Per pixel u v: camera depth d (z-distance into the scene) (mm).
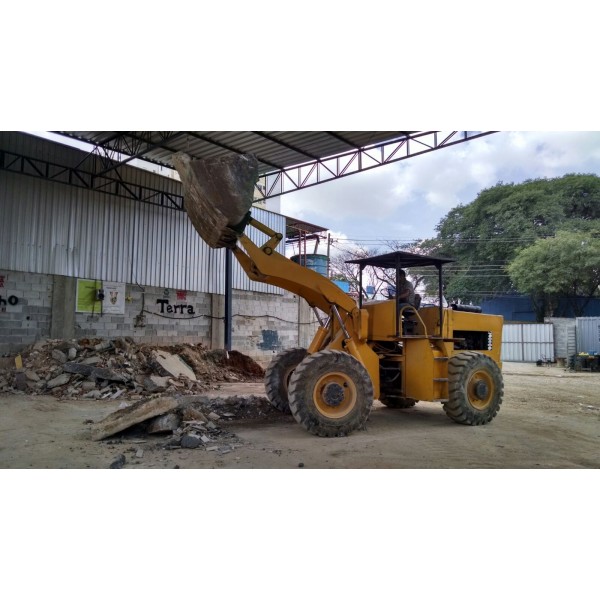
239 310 18875
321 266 22469
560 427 8336
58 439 6801
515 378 19031
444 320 8859
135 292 15672
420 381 8539
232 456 6008
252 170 6840
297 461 5844
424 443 6910
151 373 12625
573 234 32156
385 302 8688
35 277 13516
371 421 8688
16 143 13320
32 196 13570
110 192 14906
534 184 37969
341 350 8250
